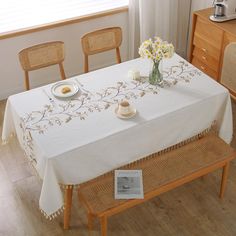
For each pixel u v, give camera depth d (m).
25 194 3.13
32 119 2.71
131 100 2.83
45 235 2.84
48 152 2.44
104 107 2.78
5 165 3.38
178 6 4.52
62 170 2.49
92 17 4.13
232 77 3.84
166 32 4.47
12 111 2.90
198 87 2.94
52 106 2.81
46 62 3.35
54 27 4.01
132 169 2.71
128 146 2.66
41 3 3.92
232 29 3.66
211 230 2.86
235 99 3.94
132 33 4.38
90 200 2.51
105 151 2.58
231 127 3.04
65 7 4.05
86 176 2.61
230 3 3.72
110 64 4.57
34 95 2.92
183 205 3.03
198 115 2.86
